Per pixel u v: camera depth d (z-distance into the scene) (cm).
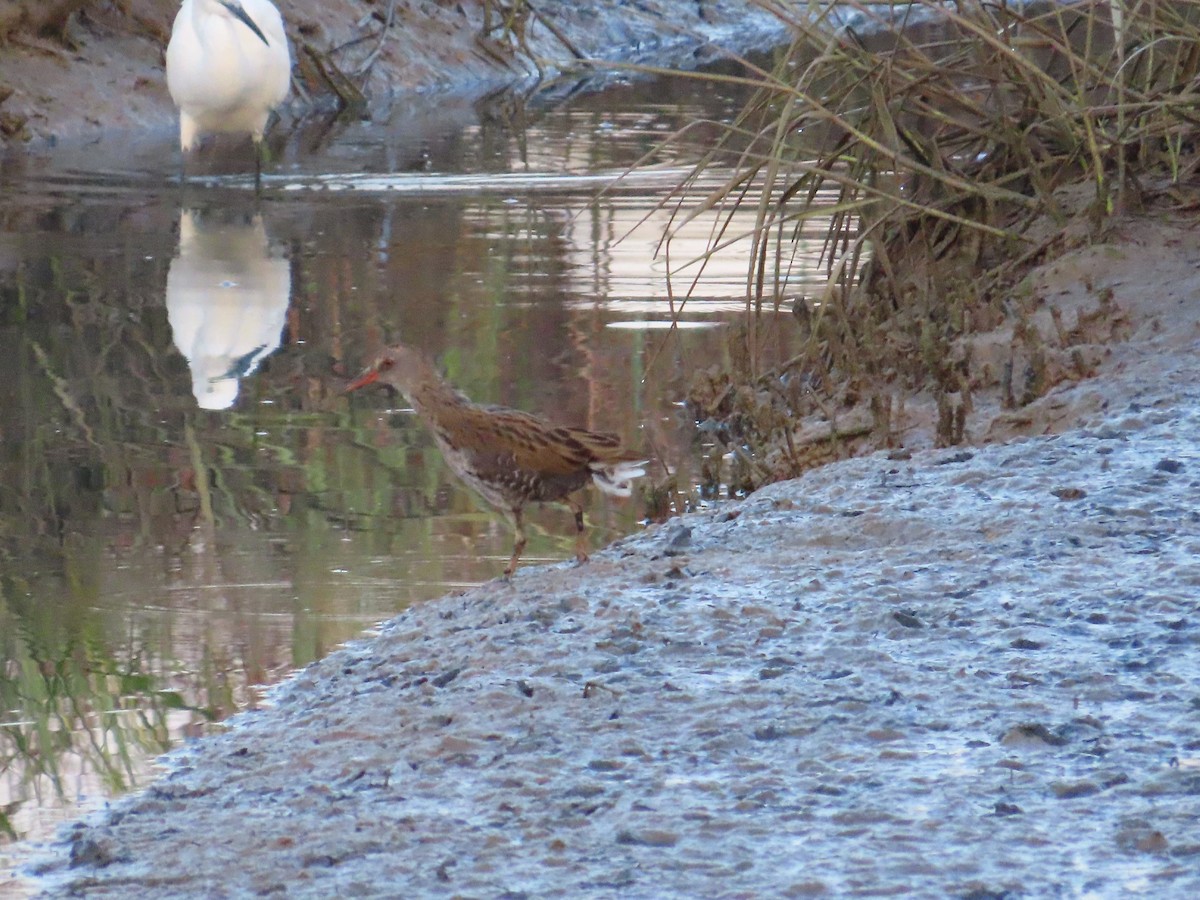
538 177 2331
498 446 902
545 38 3575
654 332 1559
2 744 761
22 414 1350
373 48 3247
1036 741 657
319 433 1314
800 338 1500
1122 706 692
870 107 1433
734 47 3794
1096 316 1264
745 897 548
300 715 775
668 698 721
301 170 2425
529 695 735
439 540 1081
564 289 1722
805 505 1011
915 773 636
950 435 1166
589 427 1306
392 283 1753
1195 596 808
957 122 1458
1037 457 1041
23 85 2673
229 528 1105
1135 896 537
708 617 816
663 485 1137
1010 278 1412
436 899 559
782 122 1284
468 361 1475
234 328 1593
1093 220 1390
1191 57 1398
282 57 2428
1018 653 754
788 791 627
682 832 598
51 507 1146
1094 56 1530
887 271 1410
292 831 623
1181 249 1345
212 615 941
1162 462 1010
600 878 567
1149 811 594
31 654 882
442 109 3042
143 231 2005
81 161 2484
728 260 1830
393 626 899
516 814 623
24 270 1802
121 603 964
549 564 1008
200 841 624
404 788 653
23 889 602
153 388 1422
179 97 2423
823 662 753
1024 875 553
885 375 1310
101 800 692
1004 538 909
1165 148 1479
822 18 1336
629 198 2172
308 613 940
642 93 3241
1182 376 1163
